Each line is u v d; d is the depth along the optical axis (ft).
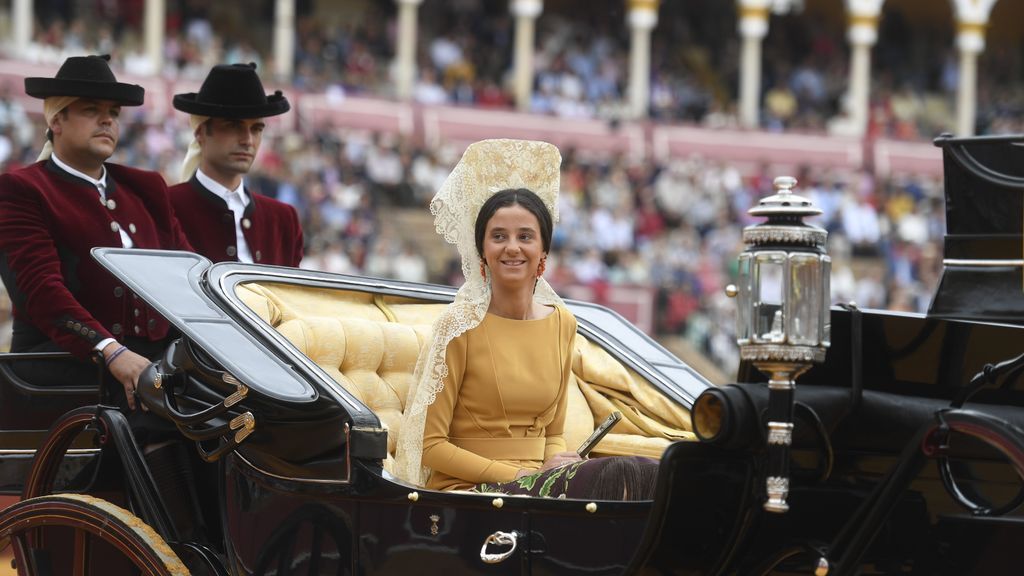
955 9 395.96
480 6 380.99
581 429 56.49
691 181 310.86
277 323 52.90
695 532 40.04
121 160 248.73
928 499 42.68
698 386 58.85
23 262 57.11
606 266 284.00
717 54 402.72
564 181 298.35
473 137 325.42
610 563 41.83
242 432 47.03
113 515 50.24
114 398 56.39
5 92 253.44
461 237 51.47
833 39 414.41
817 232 37.99
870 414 41.27
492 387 49.93
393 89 347.36
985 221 43.32
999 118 407.64
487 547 42.73
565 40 378.32
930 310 44.14
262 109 69.87
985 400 43.06
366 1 378.73
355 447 44.50
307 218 261.44
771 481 37.68
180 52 314.35
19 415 57.67
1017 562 43.45
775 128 372.38
